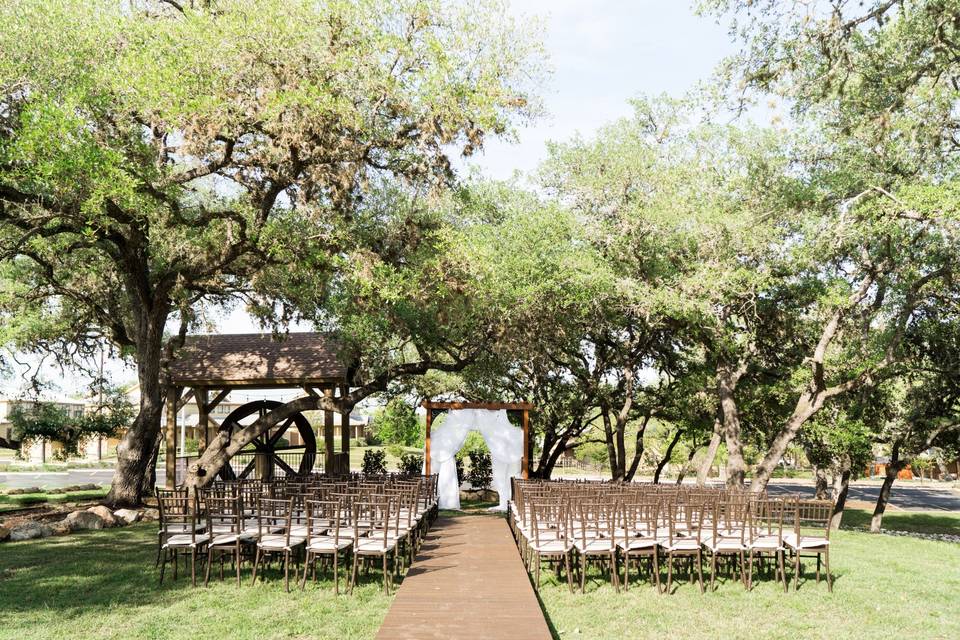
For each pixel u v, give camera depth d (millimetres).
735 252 16234
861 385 17547
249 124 12359
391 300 14141
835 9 12414
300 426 24172
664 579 9508
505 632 6422
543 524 10391
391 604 7477
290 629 7094
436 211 15938
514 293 15953
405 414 28391
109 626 7227
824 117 16000
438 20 12984
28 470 41125
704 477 21016
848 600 8477
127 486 17734
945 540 18344
